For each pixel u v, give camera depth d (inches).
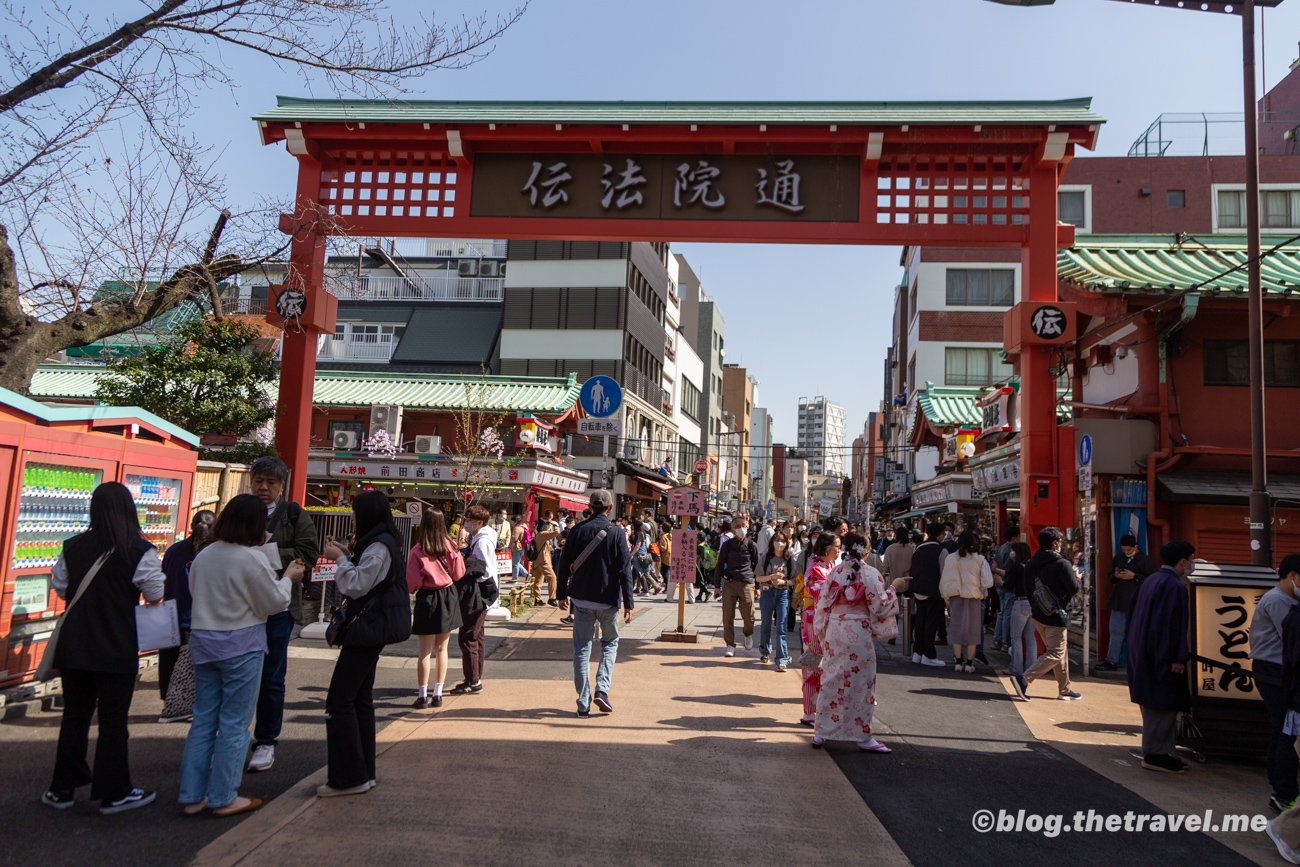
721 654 436.5
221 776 176.6
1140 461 484.4
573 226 473.1
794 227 467.8
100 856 155.2
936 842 182.5
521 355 1380.4
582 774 215.5
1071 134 449.7
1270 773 214.8
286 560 230.7
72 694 181.3
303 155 483.5
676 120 457.7
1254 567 277.6
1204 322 496.4
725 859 166.2
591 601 284.5
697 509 484.1
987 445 765.9
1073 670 431.5
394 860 156.9
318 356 1391.5
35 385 1011.9
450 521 778.2
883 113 461.4
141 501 314.3
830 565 296.7
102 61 281.0
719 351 2458.2
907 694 353.4
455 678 342.6
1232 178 1270.9
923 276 1396.4
